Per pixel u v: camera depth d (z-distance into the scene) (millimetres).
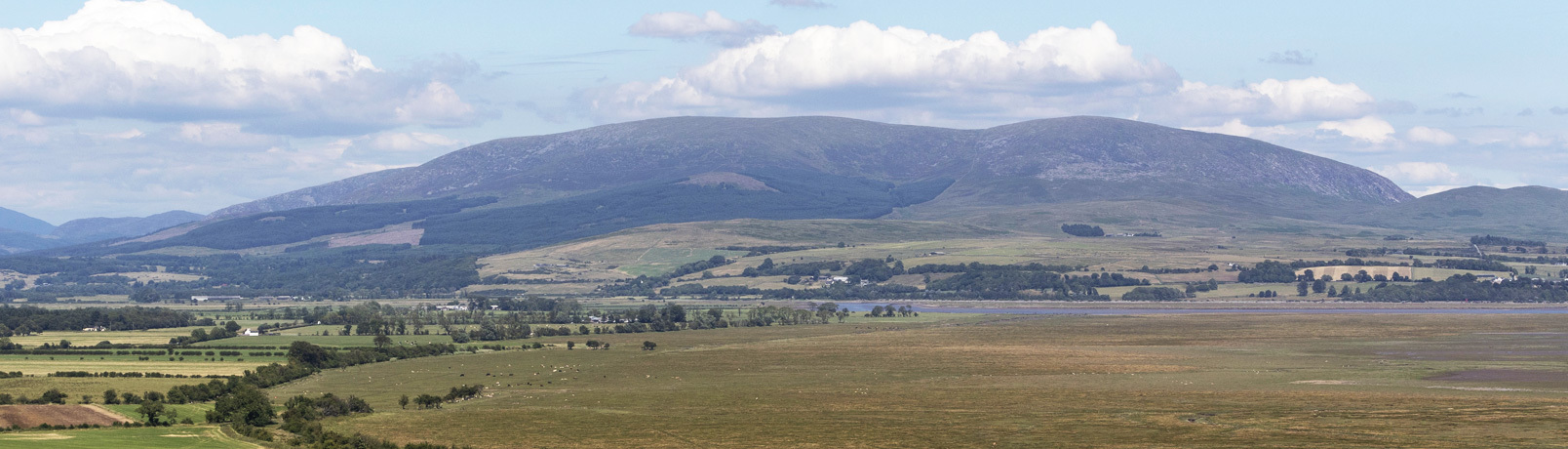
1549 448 195750
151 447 182750
